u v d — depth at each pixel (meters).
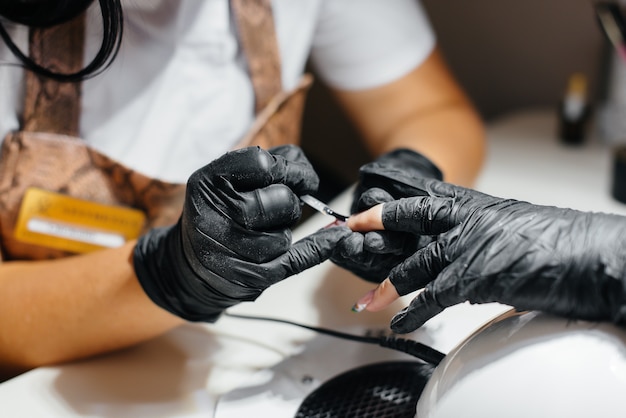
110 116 0.67
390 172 0.53
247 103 0.75
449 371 0.42
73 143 0.64
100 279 0.59
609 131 1.11
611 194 0.93
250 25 0.72
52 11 0.54
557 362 0.38
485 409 0.39
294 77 0.81
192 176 0.49
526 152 1.09
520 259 0.40
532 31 1.25
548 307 0.40
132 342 0.61
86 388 0.56
